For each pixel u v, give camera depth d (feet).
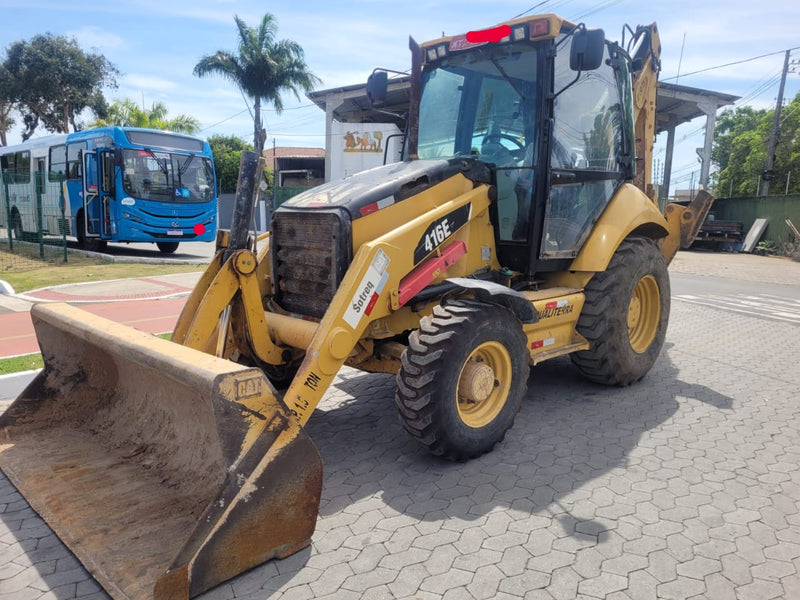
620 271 15.89
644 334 17.72
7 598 8.31
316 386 10.80
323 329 10.98
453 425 11.62
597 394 16.75
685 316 28.32
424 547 9.37
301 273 13.30
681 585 8.46
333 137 77.77
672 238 21.24
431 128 16.60
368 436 13.88
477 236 14.53
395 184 13.03
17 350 21.09
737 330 25.20
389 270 11.94
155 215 50.34
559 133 14.98
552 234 15.05
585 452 12.89
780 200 77.25
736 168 135.13
